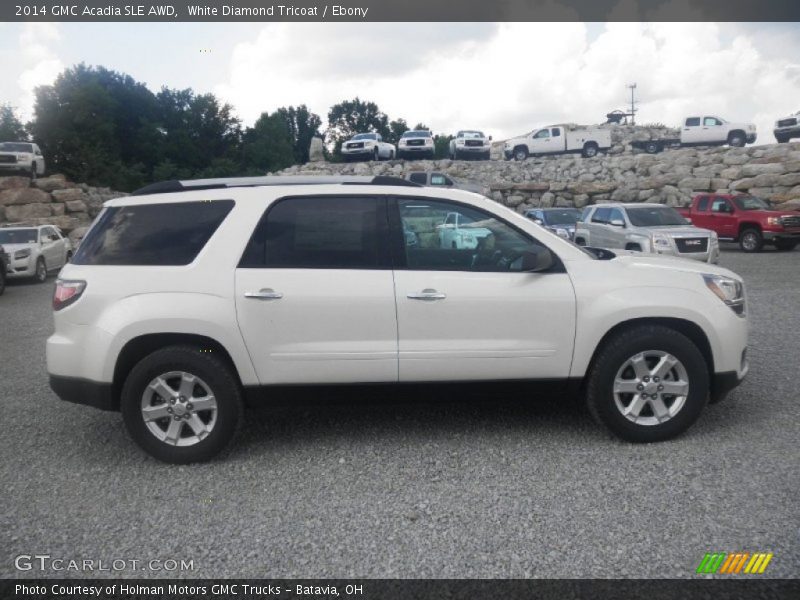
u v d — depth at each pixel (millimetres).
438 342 4586
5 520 3799
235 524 3686
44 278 19891
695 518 3564
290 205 4695
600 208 17359
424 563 3221
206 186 4832
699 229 15234
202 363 4465
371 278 4566
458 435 4973
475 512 3727
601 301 4625
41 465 4652
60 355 4559
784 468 4172
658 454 4488
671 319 4715
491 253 4727
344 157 43375
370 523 3645
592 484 4043
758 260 19109
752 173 30578
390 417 5430
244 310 4484
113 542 3518
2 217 30656
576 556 3234
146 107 76625
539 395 4746
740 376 4832
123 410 4516
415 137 43500
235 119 77250
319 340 4539
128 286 4512
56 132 61125
